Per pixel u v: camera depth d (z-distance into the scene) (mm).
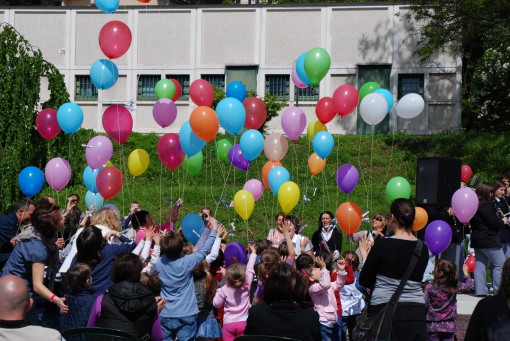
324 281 8398
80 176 20688
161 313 8297
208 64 27969
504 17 22844
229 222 19078
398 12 26875
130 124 11812
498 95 26422
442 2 23109
